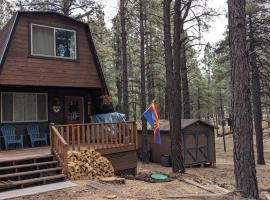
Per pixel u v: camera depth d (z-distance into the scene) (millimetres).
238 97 10539
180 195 10273
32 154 13414
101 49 30609
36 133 17188
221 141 43062
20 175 11617
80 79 17766
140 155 25922
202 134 24672
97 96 18969
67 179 12297
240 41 10539
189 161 23672
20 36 16000
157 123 16500
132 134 15523
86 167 12820
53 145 13203
